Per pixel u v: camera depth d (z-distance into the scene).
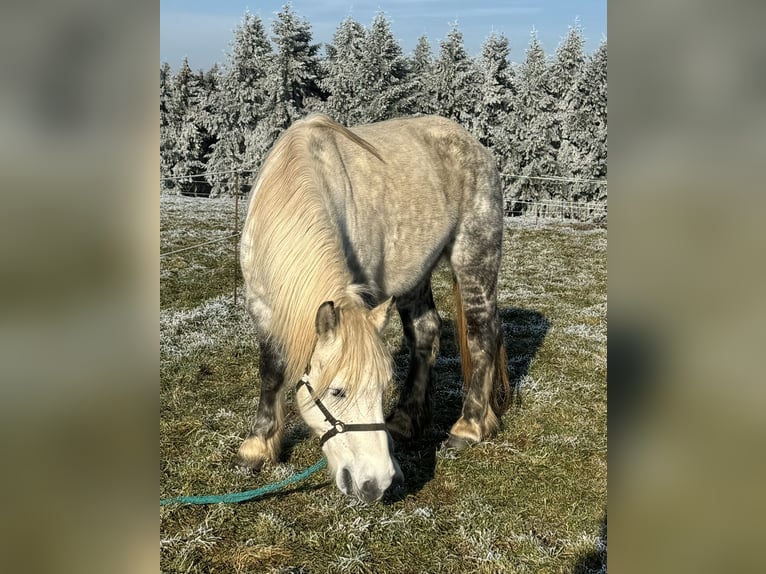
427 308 4.85
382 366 2.97
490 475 4.28
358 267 3.89
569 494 4.10
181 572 3.13
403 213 4.21
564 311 9.28
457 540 3.56
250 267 3.68
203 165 31.83
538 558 3.40
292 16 29.83
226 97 30.81
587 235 18.25
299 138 3.72
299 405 3.19
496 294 4.89
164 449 4.38
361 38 29.11
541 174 25.38
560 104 25.67
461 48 28.31
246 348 6.72
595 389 6.05
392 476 2.97
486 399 4.78
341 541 3.47
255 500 3.81
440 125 4.77
